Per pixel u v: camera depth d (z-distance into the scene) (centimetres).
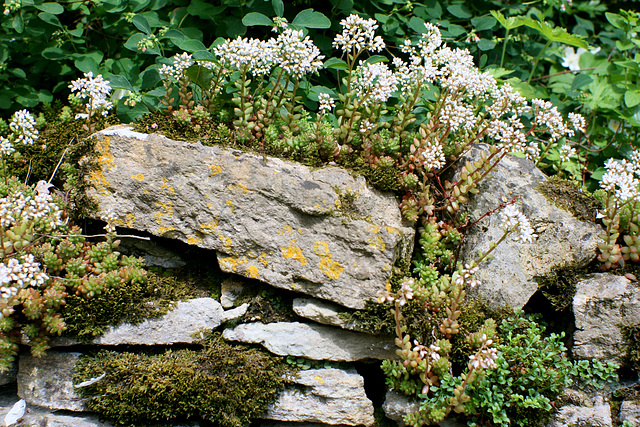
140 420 287
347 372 298
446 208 324
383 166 308
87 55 367
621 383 278
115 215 304
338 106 356
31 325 276
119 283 294
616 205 292
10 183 312
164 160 299
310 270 291
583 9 510
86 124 338
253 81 346
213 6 360
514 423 277
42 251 285
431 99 356
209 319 297
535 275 298
